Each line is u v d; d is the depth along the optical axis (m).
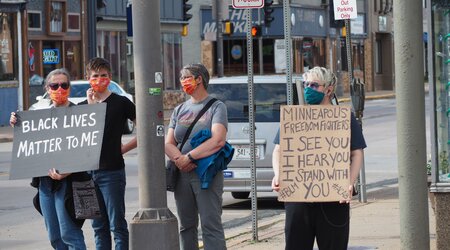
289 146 8.48
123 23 45.28
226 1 39.50
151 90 9.91
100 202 10.30
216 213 9.88
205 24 52.72
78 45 42.44
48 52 40.50
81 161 9.88
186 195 9.95
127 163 24.89
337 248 8.55
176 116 10.04
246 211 16.80
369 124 37.69
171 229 9.98
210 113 9.88
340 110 8.45
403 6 8.66
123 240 10.34
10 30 38.31
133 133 33.75
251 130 12.86
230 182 16.25
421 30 8.71
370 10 66.69
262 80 16.23
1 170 23.47
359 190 16.58
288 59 13.03
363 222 14.14
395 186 19.27
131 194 18.72
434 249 11.31
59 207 10.05
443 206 10.09
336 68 60.12
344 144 8.41
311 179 8.43
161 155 9.97
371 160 24.52
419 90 8.74
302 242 8.59
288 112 8.51
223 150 9.83
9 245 13.61
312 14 59.34
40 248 13.38
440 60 10.08
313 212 8.50
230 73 55.34
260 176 16.11
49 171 9.92
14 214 16.42
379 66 70.31
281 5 55.06
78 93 29.94
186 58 51.75
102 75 10.20
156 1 9.93
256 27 39.44
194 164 9.78
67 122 9.99
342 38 63.22
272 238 13.08
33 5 39.69
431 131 10.12
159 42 9.97
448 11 10.02
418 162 8.82
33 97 39.66
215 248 9.86
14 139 10.08
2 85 37.81
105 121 10.17
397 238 12.58
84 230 14.87
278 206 17.42
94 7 42.97
